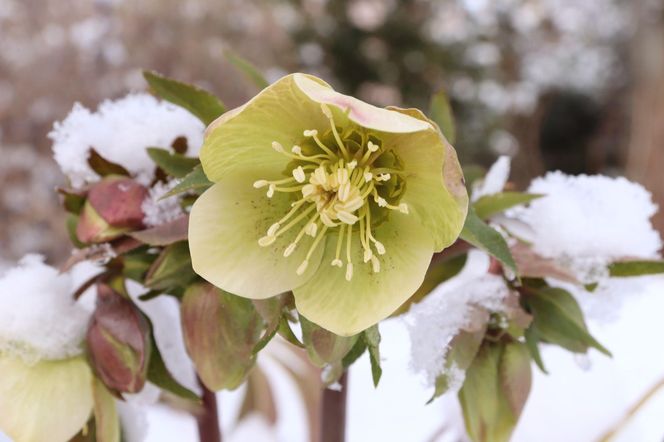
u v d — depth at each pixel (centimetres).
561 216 30
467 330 27
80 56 139
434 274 31
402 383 48
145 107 31
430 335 27
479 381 28
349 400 46
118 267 29
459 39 265
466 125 260
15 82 136
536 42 269
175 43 145
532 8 265
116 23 142
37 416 28
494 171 31
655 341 46
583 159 271
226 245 25
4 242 132
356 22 257
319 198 26
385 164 26
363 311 25
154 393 30
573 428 39
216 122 24
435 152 25
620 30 259
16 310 28
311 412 39
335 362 25
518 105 270
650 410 40
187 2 147
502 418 28
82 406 28
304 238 26
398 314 31
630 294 31
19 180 134
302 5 254
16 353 28
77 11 140
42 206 132
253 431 41
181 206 28
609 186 31
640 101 178
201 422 33
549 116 272
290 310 25
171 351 32
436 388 27
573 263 30
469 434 29
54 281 29
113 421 29
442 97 32
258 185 25
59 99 138
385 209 26
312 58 256
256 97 23
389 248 26
